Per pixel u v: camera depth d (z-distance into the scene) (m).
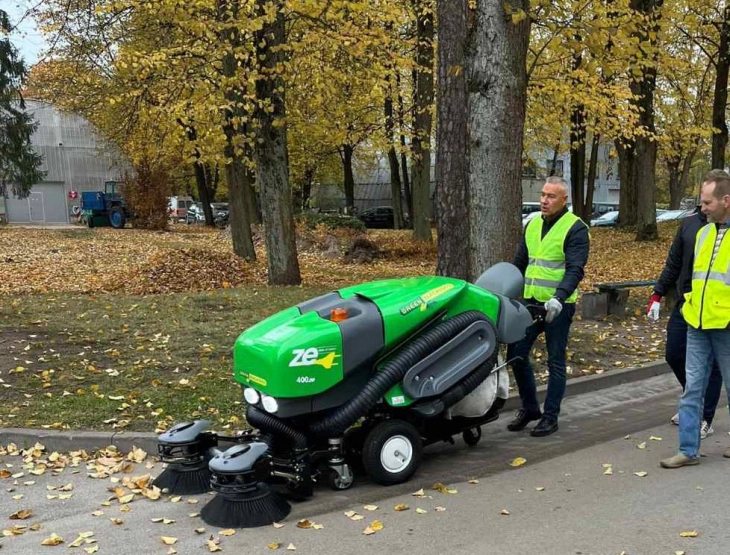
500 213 7.04
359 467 4.78
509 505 4.23
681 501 4.21
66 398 6.23
